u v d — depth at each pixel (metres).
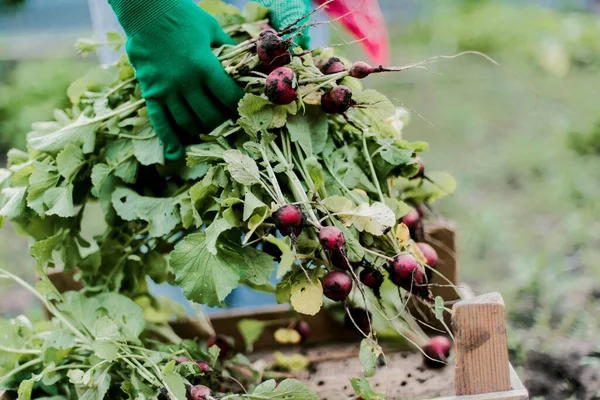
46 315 1.79
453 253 1.77
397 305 1.79
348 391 1.66
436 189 1.75
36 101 5.47
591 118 4.36
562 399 1.97
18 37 7.32
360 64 1.42
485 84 6.00
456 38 7.30
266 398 1.38
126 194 1.55
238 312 1.86
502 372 1.28
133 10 1.46
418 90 6.02
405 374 1.69
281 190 1.45
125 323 1.54
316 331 1.87
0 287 3.32
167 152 1.55
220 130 1.48
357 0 1.99
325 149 1.51
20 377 1.54
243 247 1.43
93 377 1.42
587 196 3.57
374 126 1.61
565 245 3.10
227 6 1.69
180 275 1.39
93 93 1.71
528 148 4.30
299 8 1.64
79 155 1.59
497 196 3.78
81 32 7.46
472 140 4.75
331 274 1.33
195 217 1.42
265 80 1.45
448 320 1.79
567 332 2.30
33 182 1.53
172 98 1.50
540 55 6.46
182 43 1.46
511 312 2.48
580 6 8.74
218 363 1.67
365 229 1.34
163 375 1.36
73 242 1.68
